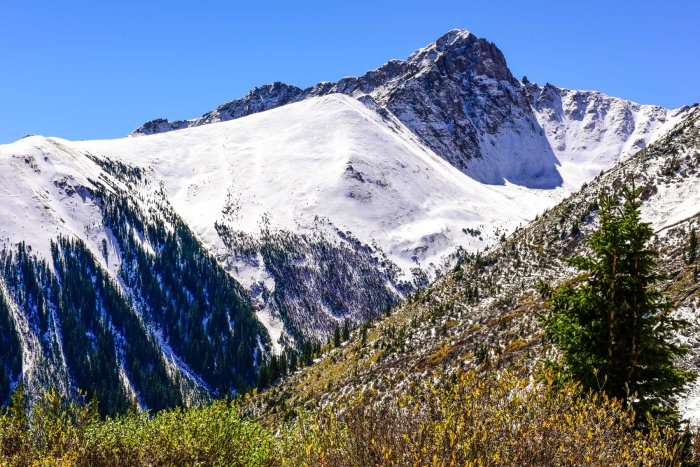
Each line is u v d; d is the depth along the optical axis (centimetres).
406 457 1154
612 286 1845
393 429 1236
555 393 1370
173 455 1641
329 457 1242
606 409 1452
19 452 1588
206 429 1698
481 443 1175
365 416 1280
